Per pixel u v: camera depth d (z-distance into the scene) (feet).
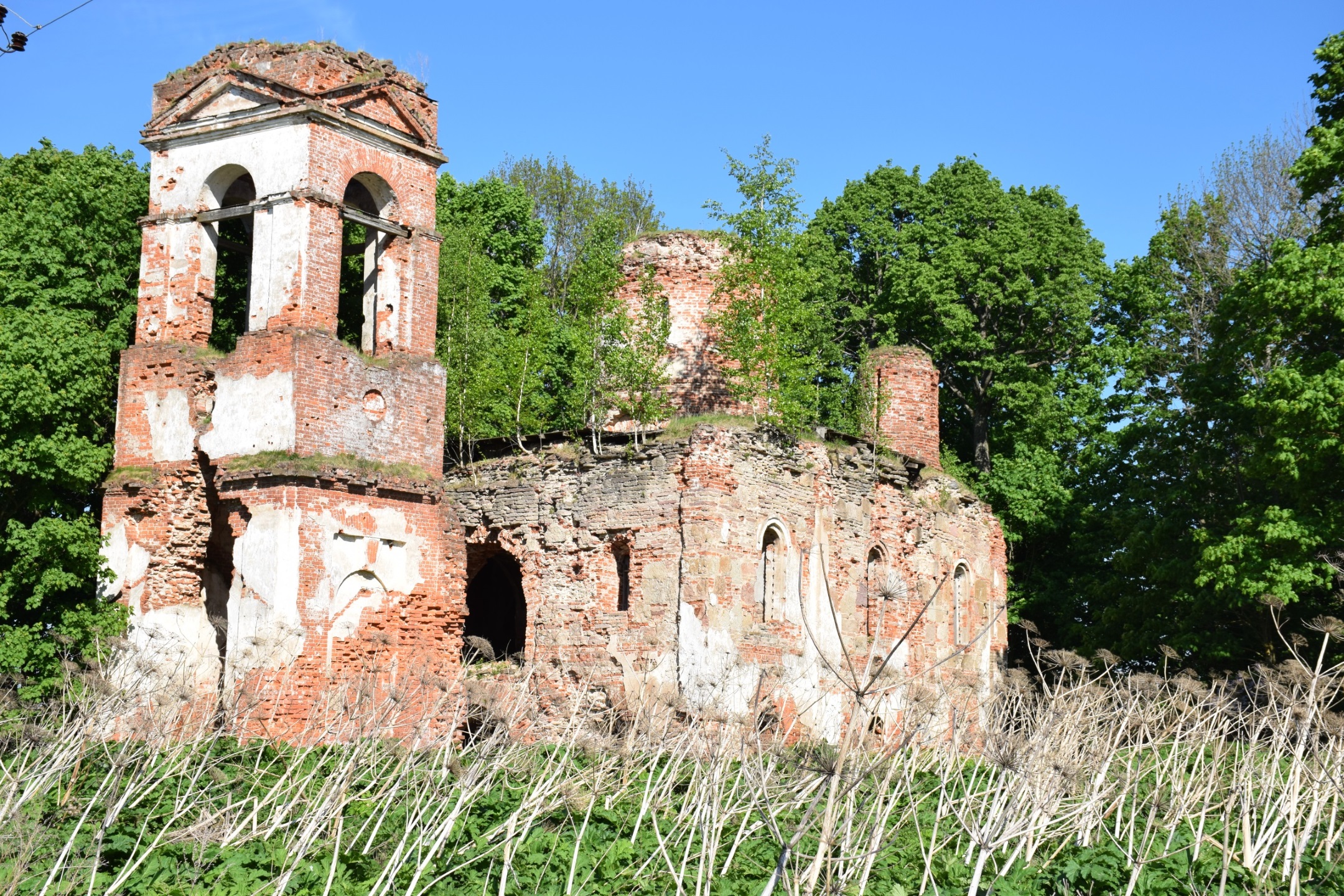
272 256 98.22
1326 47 112.16
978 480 160.66
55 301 105.09
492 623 127.24
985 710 77.25
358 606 96.53
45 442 91.61
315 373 95.96
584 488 110.22
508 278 160.45
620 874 55.62
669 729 77.92
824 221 176.04
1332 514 104.12
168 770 67.15
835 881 48.55
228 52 103.45
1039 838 59.88
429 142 106.73
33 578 91.81
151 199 104.32
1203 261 151.74
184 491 98.02
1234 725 77.15
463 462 121.70
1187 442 131.03
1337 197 112.16
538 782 68.18
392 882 50.67
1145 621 128.06
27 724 67.77
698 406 124.47
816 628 110.32
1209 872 57.93
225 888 50.96
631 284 127.03
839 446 118.32
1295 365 109.40
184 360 99.55
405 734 87.04
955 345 161.99
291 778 68.44
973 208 168.66
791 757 54.54
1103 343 163.84
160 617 96.32
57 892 49.19
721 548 103.19
